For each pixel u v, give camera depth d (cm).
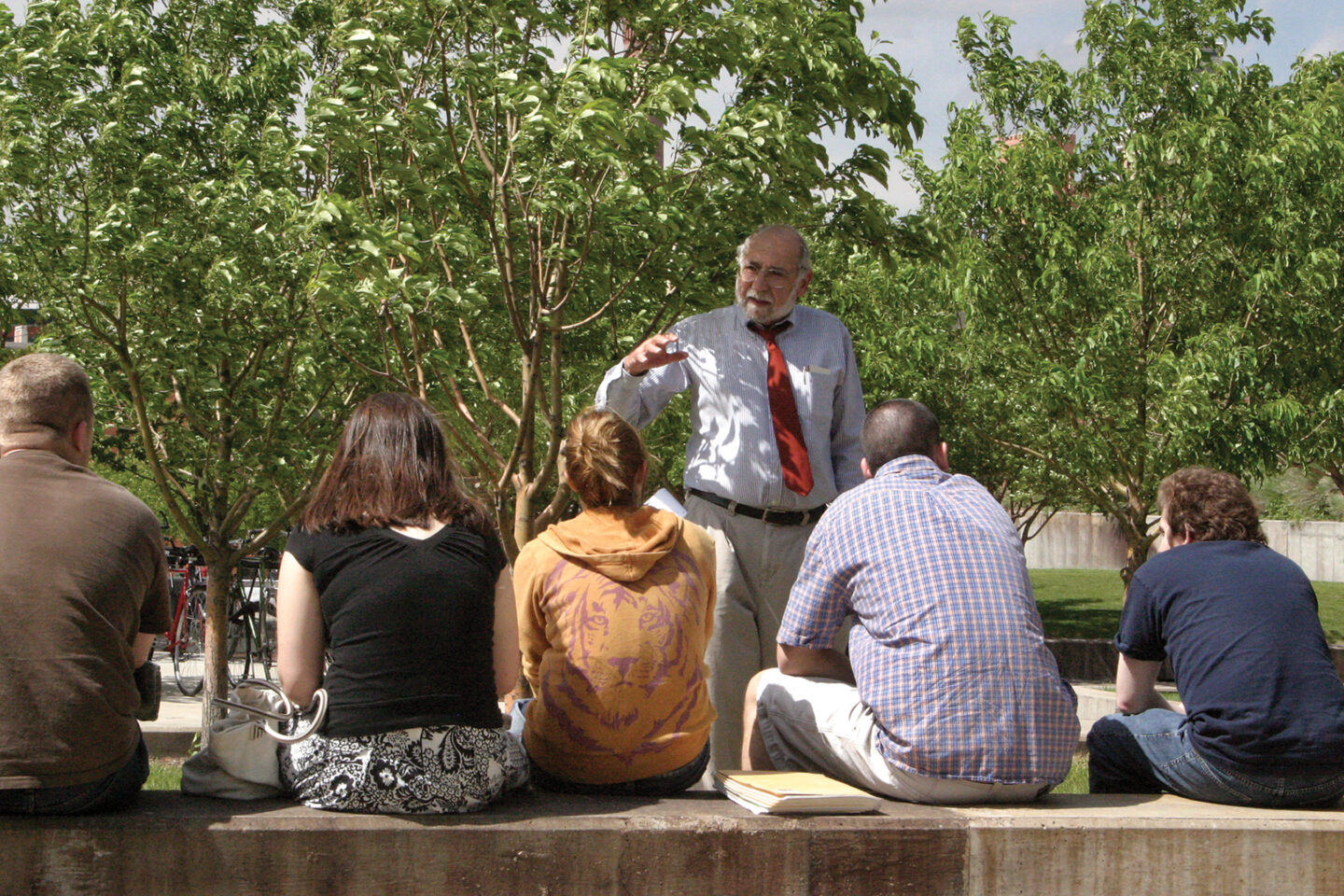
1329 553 2719
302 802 328
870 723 362
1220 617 373
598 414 371
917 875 329
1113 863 335
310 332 792
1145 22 1205
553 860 315
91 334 832
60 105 743
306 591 323
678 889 320
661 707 352
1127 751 390
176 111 829
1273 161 1103
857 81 715
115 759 309
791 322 476
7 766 295
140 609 318
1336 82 1250
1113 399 1139
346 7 712
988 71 1291
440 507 328
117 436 997
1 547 299
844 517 374
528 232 695
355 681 317
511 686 341
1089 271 1127
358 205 715
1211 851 338
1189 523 397
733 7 680
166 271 765
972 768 346
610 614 351
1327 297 1127
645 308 875
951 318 1255
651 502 398
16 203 759
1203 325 1174
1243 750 360
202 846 304
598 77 624
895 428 390
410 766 314
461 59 662
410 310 687
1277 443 1113
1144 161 1138
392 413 333
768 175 694
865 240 776
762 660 470
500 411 876
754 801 336
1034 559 3139
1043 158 1175
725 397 467
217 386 835
